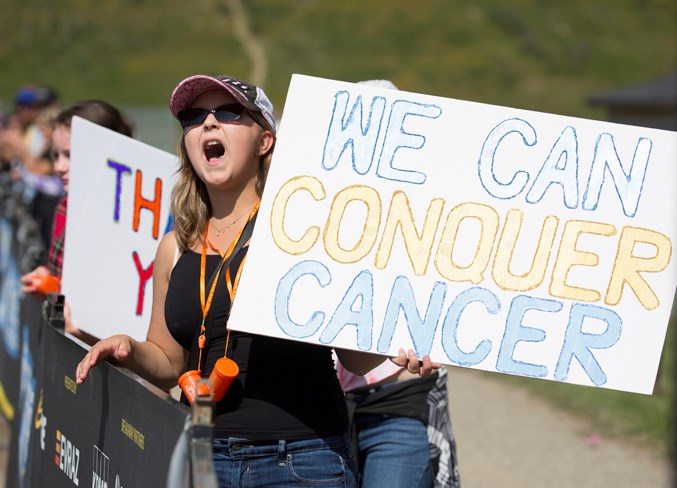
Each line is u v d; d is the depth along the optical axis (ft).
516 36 245.45
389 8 251.60
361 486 14.98
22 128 34.06
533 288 11.91
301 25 244.42
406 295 11.82
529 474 27.96
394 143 12.12
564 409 35.78
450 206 12.04
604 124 12.17
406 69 227.81
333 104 12.09
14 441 21.89
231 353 11.76
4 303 30.53
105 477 12.30
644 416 33.01
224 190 12.34
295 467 11.58
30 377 19.80
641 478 27.40
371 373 15.28
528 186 12.12
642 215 12.04
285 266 11.71
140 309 15.96
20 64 232.94
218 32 241.35
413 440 15.24
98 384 12.76
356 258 11.84
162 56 232.94
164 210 15.87
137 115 97.66
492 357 11.76
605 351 11.82
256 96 12.10
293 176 11.93
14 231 29.40
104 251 16.47
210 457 8.66
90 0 256.93
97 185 16.58
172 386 12.98
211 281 12.07
